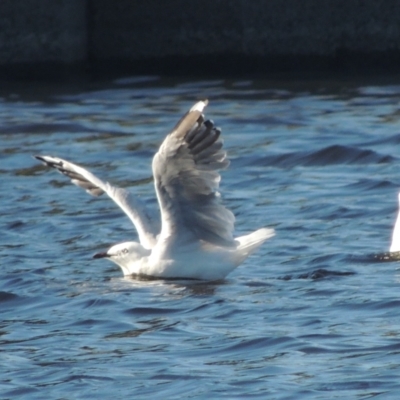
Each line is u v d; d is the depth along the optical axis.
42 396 8.83
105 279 12.62
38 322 11.05
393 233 13.53
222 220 12.02
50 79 29.53
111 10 30.69
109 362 9.59
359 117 23.16
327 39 29.64
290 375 9.02
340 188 17.22
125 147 21.05
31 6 29.58
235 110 24.56
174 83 28.69
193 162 11.43
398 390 8.56
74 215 16.11
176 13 30.31
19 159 20.30
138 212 12.70
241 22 29.84
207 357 9.61
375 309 10.80
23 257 13.85
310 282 12.05
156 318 10.93
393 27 29.44
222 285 12.09
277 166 19.17
